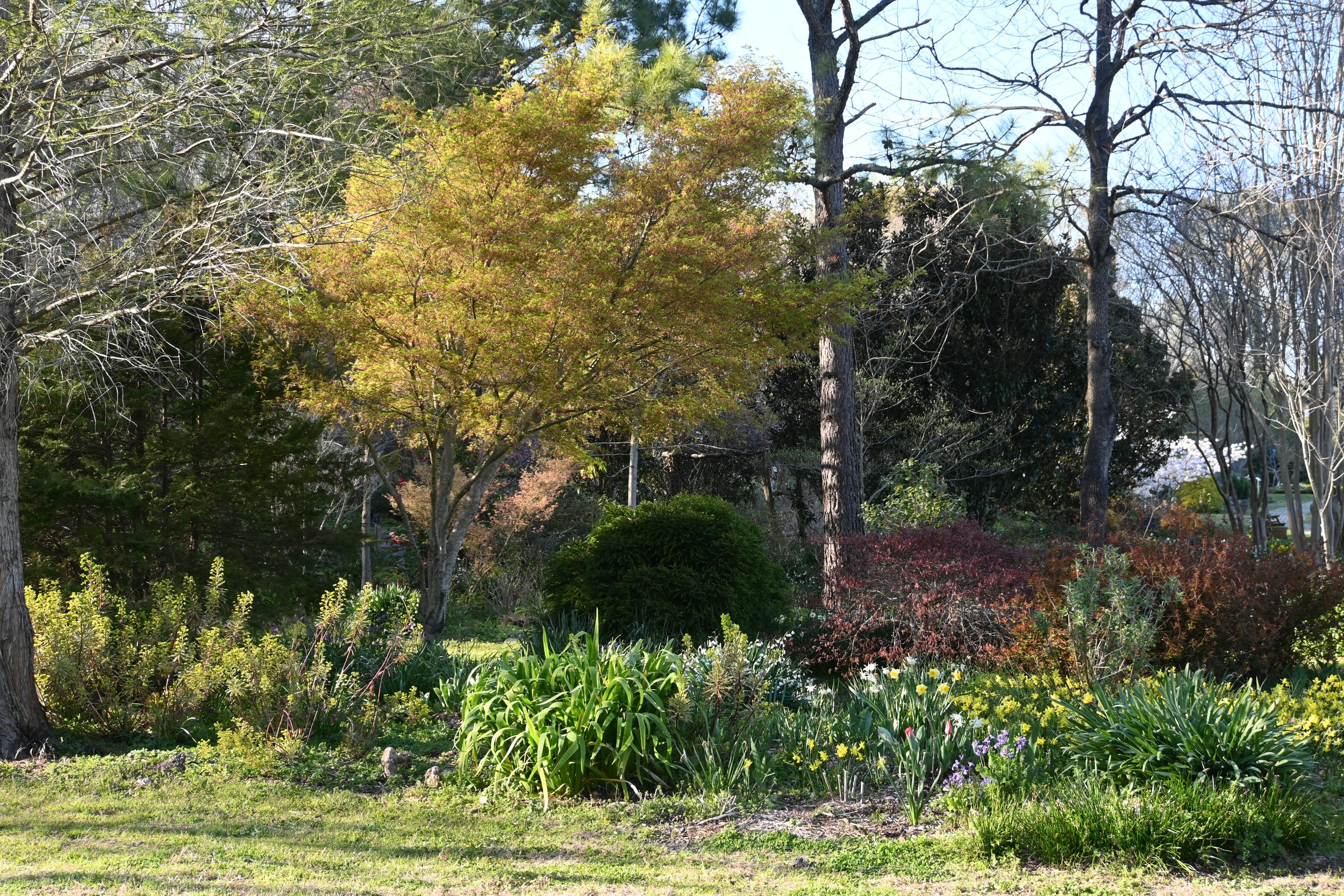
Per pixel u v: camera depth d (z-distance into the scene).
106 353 7.72
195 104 7.10
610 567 12.16
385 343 10.05
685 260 9.73
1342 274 13.55
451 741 7.63
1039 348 21.80
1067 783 5.76
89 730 7.76
